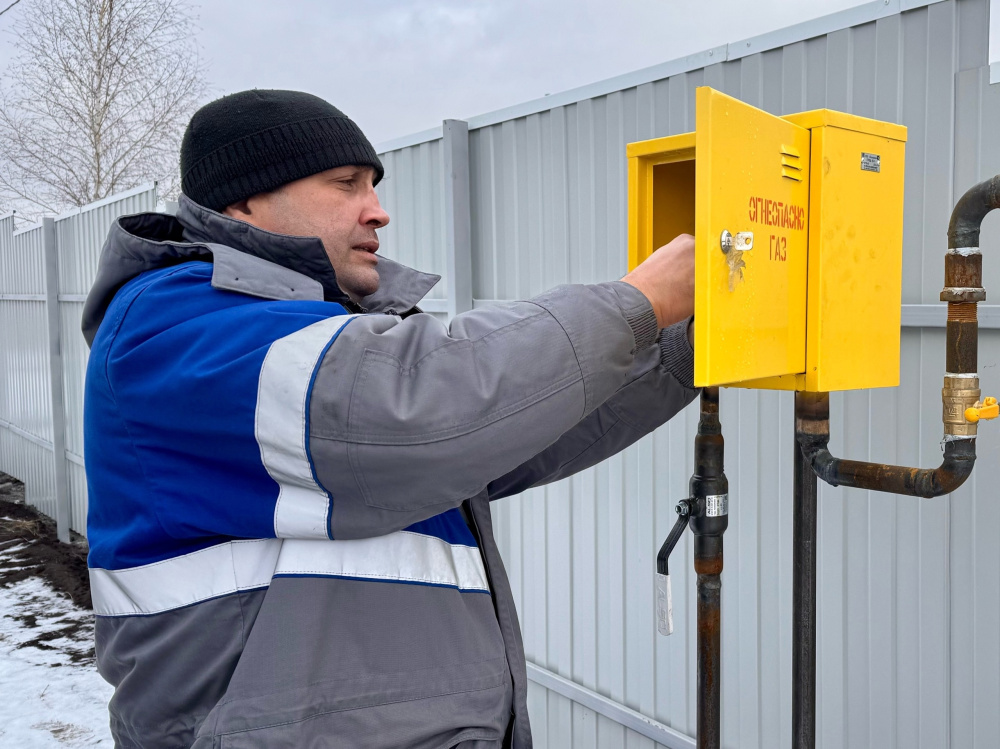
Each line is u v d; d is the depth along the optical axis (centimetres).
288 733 100
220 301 105
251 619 105
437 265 321
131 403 105
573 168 264
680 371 133
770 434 218
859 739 205
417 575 111
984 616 180
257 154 119
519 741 121
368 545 108
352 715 104
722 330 99
